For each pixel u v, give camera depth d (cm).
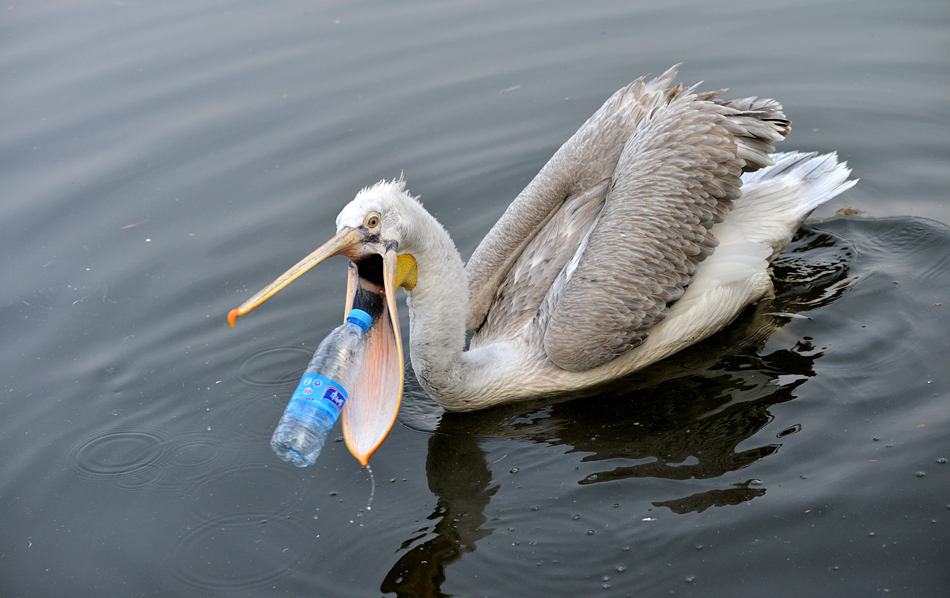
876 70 902
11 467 552
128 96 957
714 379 573
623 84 930
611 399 575
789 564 423
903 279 623
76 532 500
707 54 966
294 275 464
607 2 1106
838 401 526
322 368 455
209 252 744
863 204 721
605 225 587
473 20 1089
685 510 465
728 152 578
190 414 584
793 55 945
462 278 544
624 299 566
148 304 691
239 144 880
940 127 804
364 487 514
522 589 432
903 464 470
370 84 967
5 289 711
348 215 486
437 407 590
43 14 1152
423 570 450
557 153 689
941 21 968
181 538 488
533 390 585
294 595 443
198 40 1066
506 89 946
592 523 466
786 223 633
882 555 420
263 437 560
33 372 630
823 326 595
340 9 1134
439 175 831
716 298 595
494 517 481
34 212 794
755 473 483
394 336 482
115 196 815
